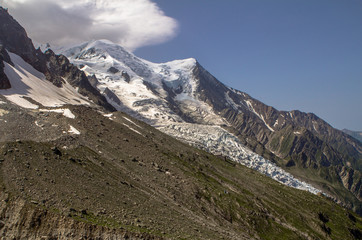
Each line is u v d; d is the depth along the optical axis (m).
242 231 160.62
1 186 90.88
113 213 101.69
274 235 179.88
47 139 129.50
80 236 85.62
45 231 84.38
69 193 101.19
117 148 162.88
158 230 102.62
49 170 108.25
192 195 161.50
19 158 106.31
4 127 124.00
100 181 119.12
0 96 167.62
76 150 133.75
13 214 85.25
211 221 146.00
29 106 174.00
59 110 176.00
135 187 132.25
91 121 178.12
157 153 191.38
